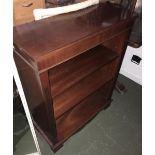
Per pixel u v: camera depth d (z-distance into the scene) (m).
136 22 1.27
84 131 1.44
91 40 0.87
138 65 1.80
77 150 1.31
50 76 1.04
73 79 1.03
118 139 1.40
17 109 1.46
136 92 1.82
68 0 1.24
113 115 1.58
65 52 0.77
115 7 1.18
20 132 1.38
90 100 1.55
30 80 0.91
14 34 0.81
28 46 0.74
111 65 1.36
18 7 1.14
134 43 1.24
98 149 1.33
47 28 0.88
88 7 1.14
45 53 0.70
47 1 1.28
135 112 1.62
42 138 1.37
